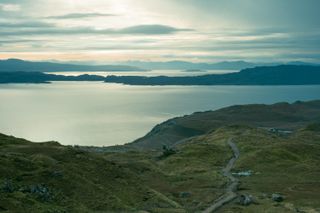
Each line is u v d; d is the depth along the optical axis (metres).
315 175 172.50
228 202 121.38
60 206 84.19
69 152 123.25
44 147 125.69
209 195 129.38
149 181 153.38
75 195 92.75
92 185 100.44
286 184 154.12
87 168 115.31
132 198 104.38
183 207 109.62
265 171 184.00
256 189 144.38
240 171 185.00
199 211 107.75
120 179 116.12
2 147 123.00
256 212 108.69
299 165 191.75
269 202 122.31
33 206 78.94
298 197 132.12
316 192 140.12
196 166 193.62
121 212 90.19
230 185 149.38
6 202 77.06
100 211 88.31
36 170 99.00
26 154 114.94
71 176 100.81
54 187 92.94
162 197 112.56
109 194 98.81
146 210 96.75
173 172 182.62
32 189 86.69
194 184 149.88
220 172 180.88
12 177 92.31
